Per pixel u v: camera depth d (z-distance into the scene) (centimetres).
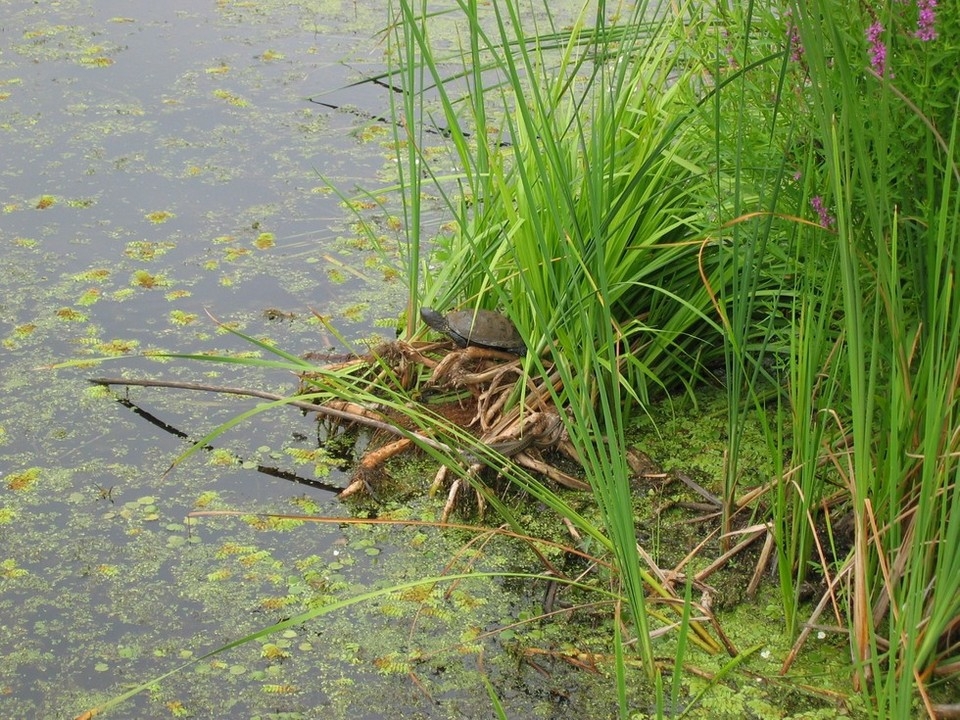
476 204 374
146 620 323
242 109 486
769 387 371
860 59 302
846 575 321
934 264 301
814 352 314
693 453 359
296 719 306
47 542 337
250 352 383
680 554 336
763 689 311
